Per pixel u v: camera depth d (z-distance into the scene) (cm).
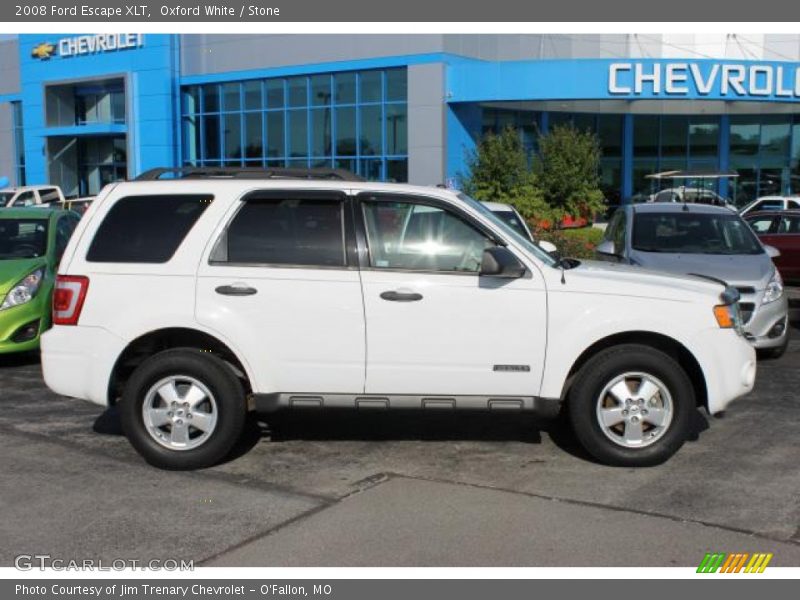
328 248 586
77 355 588
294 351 582
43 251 987
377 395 587
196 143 3466
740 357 593
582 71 2805
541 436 670
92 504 524
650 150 3372
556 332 577
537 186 2400
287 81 3162
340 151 3069
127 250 593
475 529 482
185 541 469
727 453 622
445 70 2825
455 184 2669
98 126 3572
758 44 3634
